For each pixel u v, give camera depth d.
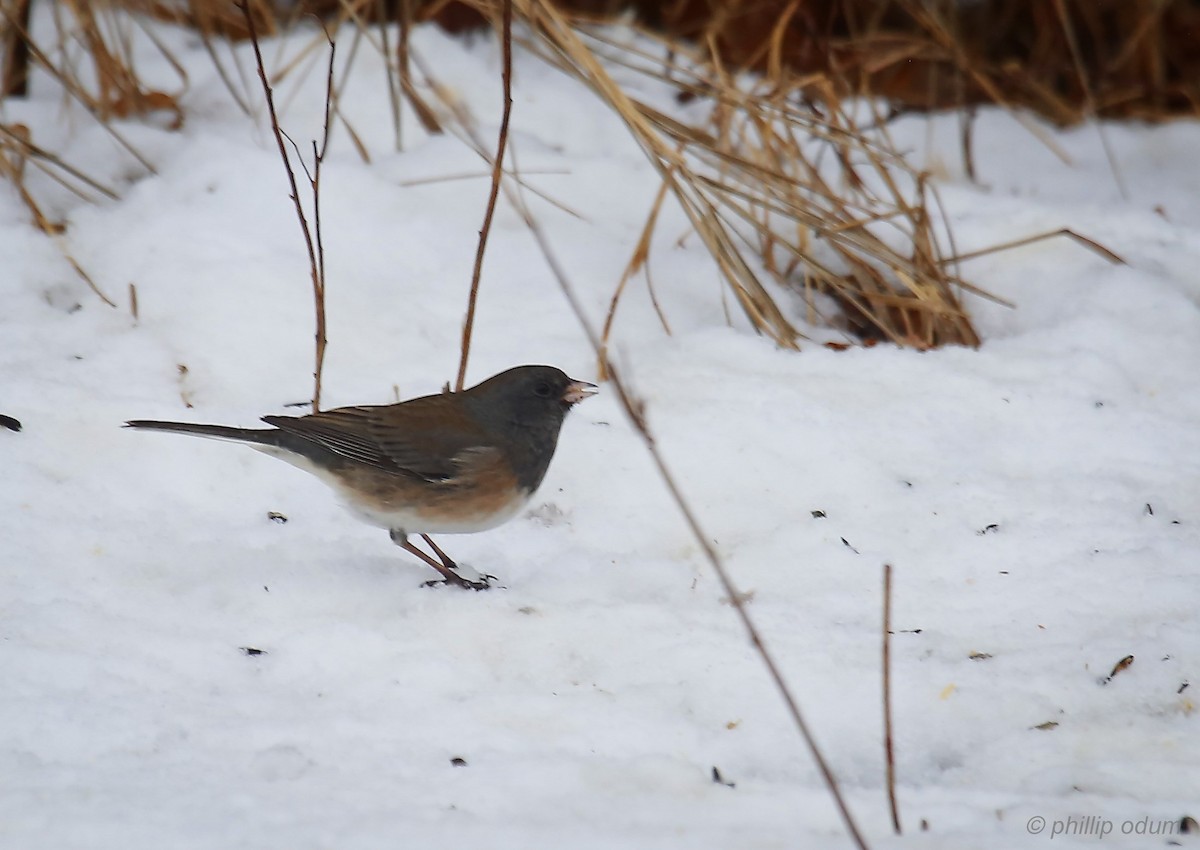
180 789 6.46
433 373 11.12
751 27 15.69
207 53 15.09
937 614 8.52
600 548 9.38
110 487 9.50
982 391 11.05
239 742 6.99
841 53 15.88
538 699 7.49
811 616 8.45
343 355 11.24
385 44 13.30
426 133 14.00
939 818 6.47
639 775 6.79
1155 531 9.30
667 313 12.13
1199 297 12.62
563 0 16.48
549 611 8.36
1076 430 10.59
